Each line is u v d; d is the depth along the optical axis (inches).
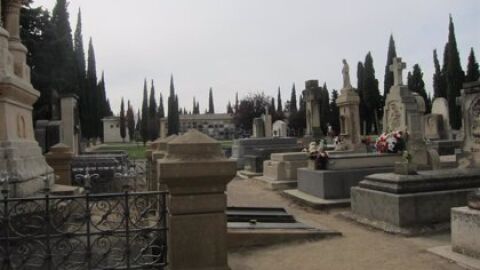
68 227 213.2
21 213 203.2
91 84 1747.0
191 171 170.9
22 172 263.9
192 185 174.6
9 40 330.6
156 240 197.6
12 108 281.4
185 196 174.7
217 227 176.4
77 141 984.9
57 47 1058.1
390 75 1989.4
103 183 512.4
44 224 200.2
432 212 285.0
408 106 555.5
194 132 183.3
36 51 1018.7
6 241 177.6
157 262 189.6
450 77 1600.6
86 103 1630.2
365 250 237.5
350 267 208.8
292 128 2596.0
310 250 241.0
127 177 468.4
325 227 283.6
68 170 454.9
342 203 395.9
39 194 275.9
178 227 173.6
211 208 175.9
